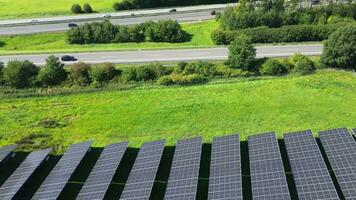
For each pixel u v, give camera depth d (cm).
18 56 8738
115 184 4778
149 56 8212
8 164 5366
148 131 5909
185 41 9244
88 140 5441
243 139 5412
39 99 7069
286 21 9075
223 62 7538
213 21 10138
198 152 4725
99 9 12200
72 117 6469
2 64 7794
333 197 3762
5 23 10962
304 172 4178
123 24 10519
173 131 5844
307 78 6869
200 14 10906
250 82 6962
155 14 11038
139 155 4888
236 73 7125
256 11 9312
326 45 7194
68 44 9550
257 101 6375
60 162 4931
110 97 6950
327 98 6231
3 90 7338
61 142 5834
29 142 5838
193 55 8088
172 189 4216
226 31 8812
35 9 12400
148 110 6450
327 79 6775
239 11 9494
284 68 7150
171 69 7400
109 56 8394
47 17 11662
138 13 11425
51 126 6247
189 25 10000
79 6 11925
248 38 7425
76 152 5091
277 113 5994
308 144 4597
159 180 4756
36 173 5059
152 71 7344
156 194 4562
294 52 7819
